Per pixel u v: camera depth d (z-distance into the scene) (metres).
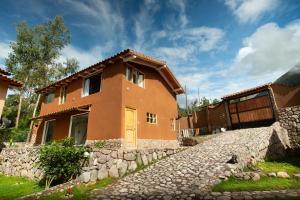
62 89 18.03
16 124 26.94
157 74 17.72
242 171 7.52
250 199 4.97
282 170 7.80
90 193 6.61
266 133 12.12
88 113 14.53
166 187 6.47
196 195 5.56
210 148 10.99
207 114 20.66
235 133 14.31
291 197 4.86
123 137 12.34
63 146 8.99
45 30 30.33
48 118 17.75
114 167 8.62
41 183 9.38
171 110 18.77
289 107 14.26
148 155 10.20
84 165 8.73
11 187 9.13
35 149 11.47
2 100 13.47
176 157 10.24
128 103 13.45
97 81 15.28
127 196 6.05
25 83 29.17
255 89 16.48
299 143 13.35
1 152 14.02
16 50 28.27
